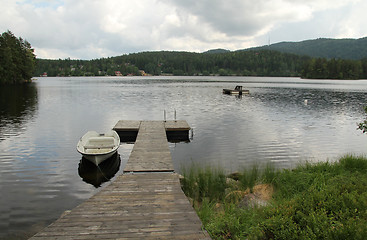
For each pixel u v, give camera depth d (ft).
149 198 21.09
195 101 114.62
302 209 15.80
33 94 138.62
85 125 63.46
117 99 121.29
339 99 122.93
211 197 24.32
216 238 15.47
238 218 17.16
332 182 22.13
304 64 472.85
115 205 19.61
